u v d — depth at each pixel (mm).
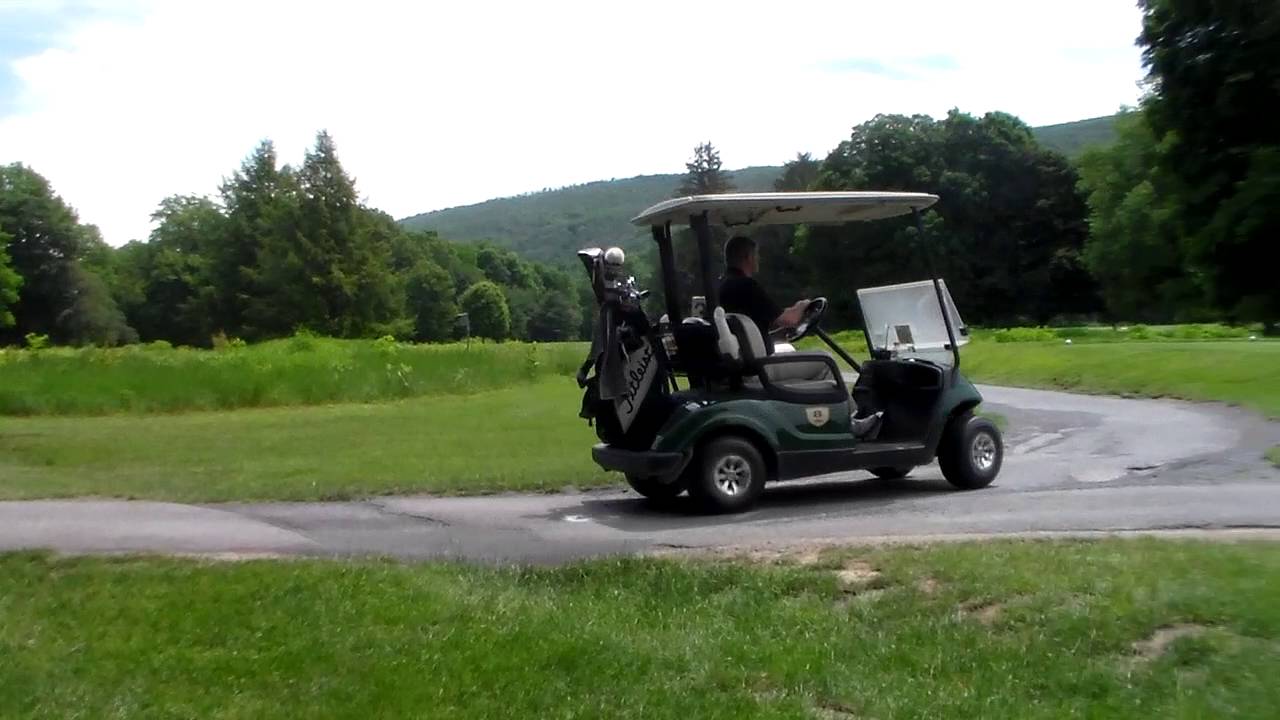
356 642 5363
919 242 9602
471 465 11656
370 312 68750
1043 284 57875
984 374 27750
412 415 19797
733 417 8820
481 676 4996
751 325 9000
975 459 9727
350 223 68688
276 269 67812
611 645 5320
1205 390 18031
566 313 109188
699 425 8750
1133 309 52906
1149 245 12836
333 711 4707
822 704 4789
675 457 8711
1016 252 58375
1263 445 11703
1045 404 18406
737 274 9422
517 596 6102
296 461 12570
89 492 10078
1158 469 10352
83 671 5129
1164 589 5605
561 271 122562
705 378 9070
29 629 5602
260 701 4824
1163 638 5160
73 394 21844
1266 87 10094
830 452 9125
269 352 29109
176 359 25656
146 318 81250
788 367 9117
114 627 5609
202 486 10414
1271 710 4441
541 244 159000
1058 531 7422
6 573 6527
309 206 68000
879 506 8906
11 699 4852
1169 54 10516
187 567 6605
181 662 5191
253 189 80250
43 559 6828
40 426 18656
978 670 4984
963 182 56969
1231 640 5035
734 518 8602
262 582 6227
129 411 21984
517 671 5043
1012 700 4684
